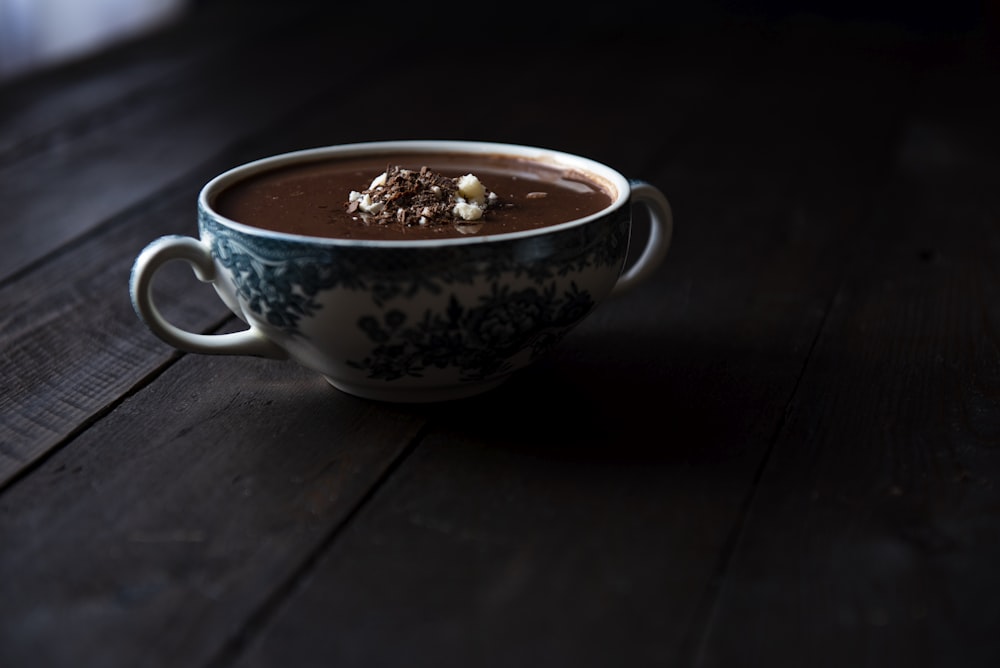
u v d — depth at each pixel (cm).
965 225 58
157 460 39
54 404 42
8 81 83
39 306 49
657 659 32
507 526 36
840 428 41
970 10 109
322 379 43
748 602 33
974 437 40
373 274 37
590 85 83
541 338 40
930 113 77
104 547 35
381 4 111
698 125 74
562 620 33
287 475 38
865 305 49
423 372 39
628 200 41
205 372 44
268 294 38
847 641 32
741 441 40
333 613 33
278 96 80
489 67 89
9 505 37
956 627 33
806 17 108
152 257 39
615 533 36
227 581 34
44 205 60
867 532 36
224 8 109
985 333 47
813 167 67
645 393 42
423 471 38
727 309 49
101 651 32
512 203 42
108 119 74
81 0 99
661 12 109
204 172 65
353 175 45
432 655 32
